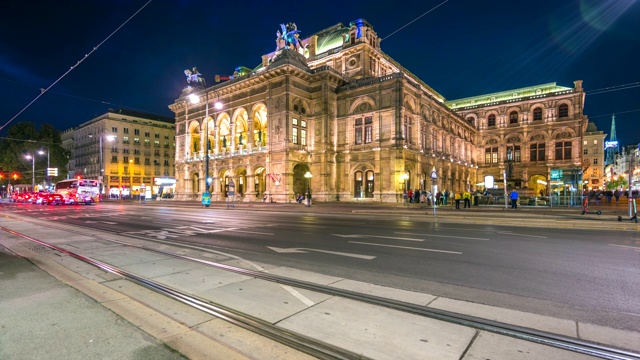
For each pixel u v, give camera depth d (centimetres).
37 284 661
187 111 5919
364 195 4522
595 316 520
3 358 377
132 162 8819
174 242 1238
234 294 600
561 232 1509
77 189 4844
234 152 5106
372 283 693
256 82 4747
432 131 5328
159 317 495
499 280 719
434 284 689
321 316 496
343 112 4741
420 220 2128
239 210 3219
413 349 397
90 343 411
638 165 9281
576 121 6234
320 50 5909
